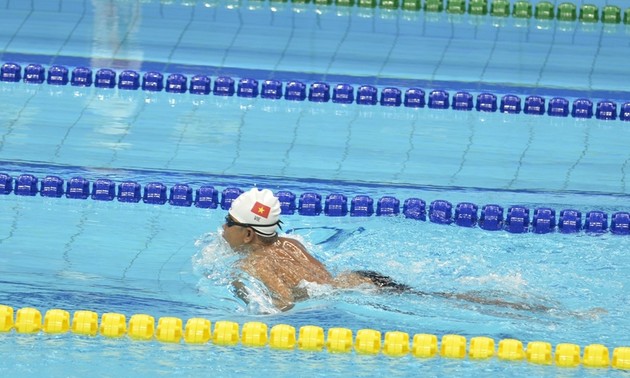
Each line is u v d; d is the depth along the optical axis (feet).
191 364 58.39
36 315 62.08
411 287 69.62
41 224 79.61
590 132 104.32
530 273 73.20
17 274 70.23
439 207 84.23
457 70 118.21
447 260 75.10
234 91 110.63
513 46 126.72
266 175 90.38
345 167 93.04
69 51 117.80
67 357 58.54
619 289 71.15
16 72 110.11
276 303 66.39
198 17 131.85
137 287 69.26
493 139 101.40
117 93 108.88
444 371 58.80
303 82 112.47
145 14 132.05
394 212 84.43
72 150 93.61
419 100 109.19
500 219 83.20
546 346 60.75
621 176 93.35
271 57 119.44
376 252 76.18
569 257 76.95
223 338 61.31
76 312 62.64
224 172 90.63
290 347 61.05
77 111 103.24
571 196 88.43
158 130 99.76
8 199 84.17
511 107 108.99
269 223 69.72
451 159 95.91
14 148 92.94
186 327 61.72
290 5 137.49
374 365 59.16
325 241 78.54
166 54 118.62
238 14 133.28
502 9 137.08
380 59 120.47
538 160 96.43
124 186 85.51
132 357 59.00
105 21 128.88
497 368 59.36
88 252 74.95
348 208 84.94
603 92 113.19
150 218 82.28
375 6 138.21
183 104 107.14
